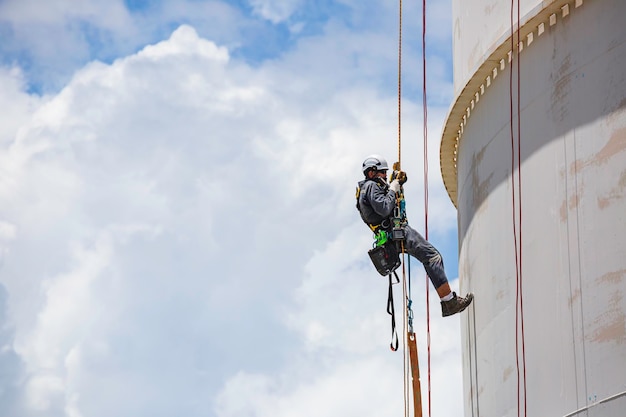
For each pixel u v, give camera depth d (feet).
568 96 76.13
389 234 86.53
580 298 73.10
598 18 74.74
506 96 83.41
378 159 88.07
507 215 81.87
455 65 97.45
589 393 71.41
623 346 69.87
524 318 78.28
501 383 80.69
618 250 71.26
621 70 72.69
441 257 86.38
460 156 94.89
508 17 85.25
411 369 86.02
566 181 75.41
